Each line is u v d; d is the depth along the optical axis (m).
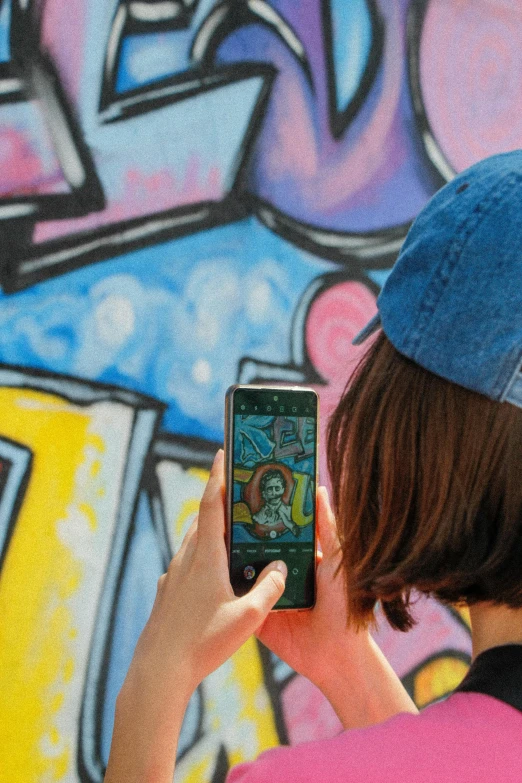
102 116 1.60
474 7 2.16
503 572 0.58
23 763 1.45
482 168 0.60
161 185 1.67
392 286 0.62
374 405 0.64
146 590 1.62
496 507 0.58
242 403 0.90
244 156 1.78
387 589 0.63
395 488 0.62
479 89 2.18
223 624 0.73
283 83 1.84
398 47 2.02
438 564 0.59
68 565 1.52
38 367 1.51
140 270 1.64
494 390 0.55
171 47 1.69
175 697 0.70
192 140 1.71
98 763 1.53
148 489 1.63
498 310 0.54
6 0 1.49
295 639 0.89
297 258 1.86
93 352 1.58
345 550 0.67
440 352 0.57
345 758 0.52
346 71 1.94
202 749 1.65
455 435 0.58
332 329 1.91
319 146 1.90
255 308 1.79
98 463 1.57
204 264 1.73
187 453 1.69
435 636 1.98
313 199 1.89
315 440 0.92
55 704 1.49
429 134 2.08
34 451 1.50
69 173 1.56
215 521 0.77
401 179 2.03
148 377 1.64
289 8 1.85
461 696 0.55
